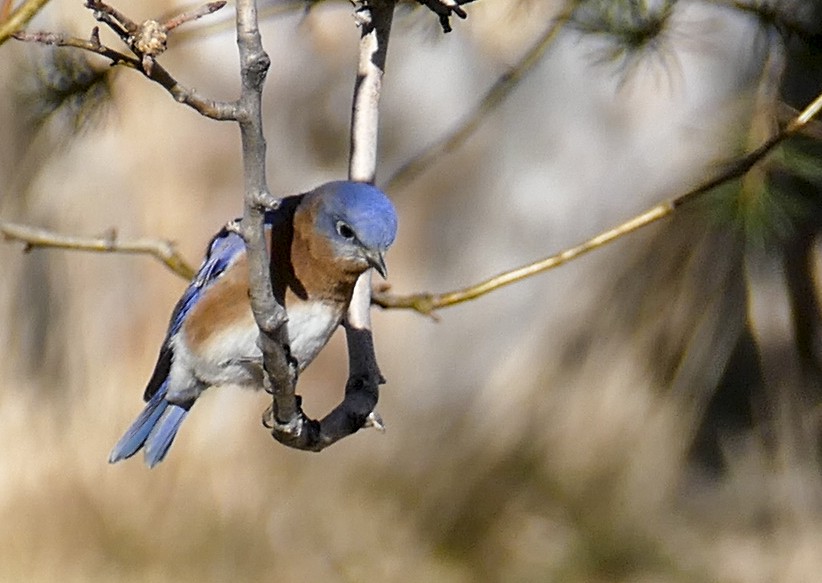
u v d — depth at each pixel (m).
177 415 7.77
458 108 13.95
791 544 13.41
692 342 12.65
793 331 12.27
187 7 9.89
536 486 13.59
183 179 13.82
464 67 13.85
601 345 13.30
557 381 13.57
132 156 13.73
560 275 13.61
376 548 13.23
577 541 13.30
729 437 13.84
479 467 13.68
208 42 13.66
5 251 14.09
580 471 13.49
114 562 12.82
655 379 13.08
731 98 9.84
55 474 13.45
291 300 7.00
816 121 8.52
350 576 12.91
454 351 13.96
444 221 14.16
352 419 6.54
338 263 6.93
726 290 12.32
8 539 12.98
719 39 11.12
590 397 13.42
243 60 5.06
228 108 5.12
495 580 13.05
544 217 13.73
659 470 13.45
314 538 13.23
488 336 13.88
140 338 13.91
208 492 13.42
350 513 13.43
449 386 13.97
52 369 13.95
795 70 9.00
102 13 5.05
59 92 8.91
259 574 12.89
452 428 13.87
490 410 13.80
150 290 13.95
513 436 13.70
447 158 14.10
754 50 8.76
